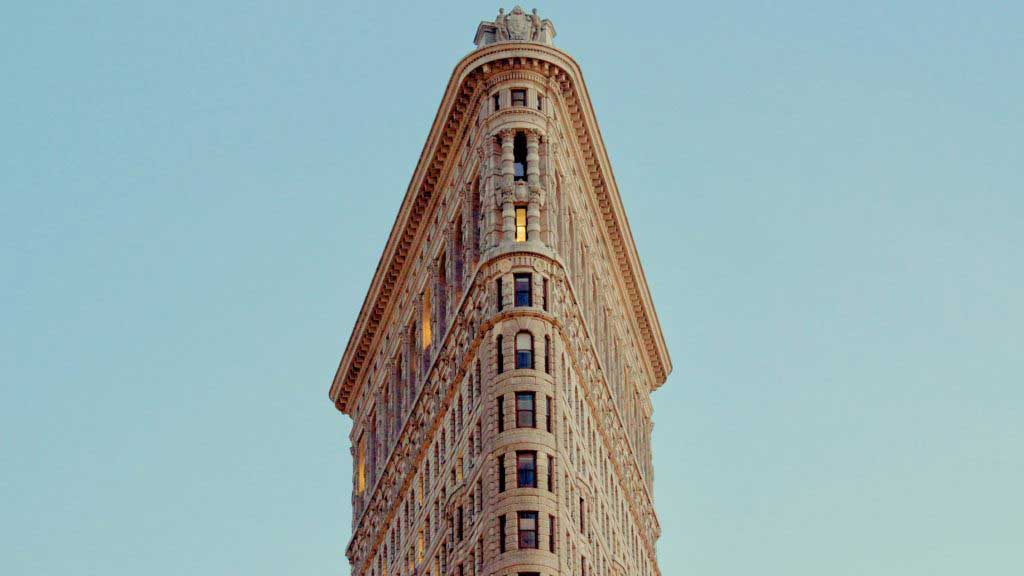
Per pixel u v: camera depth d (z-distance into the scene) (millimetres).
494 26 142500
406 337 155500
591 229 151750
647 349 176625
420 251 154250
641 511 162625
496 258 131125
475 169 138750
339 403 178625
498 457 125000
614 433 151125
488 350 129000
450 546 132125
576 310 137500
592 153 148000
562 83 139875
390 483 154625
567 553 125000
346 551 169625
